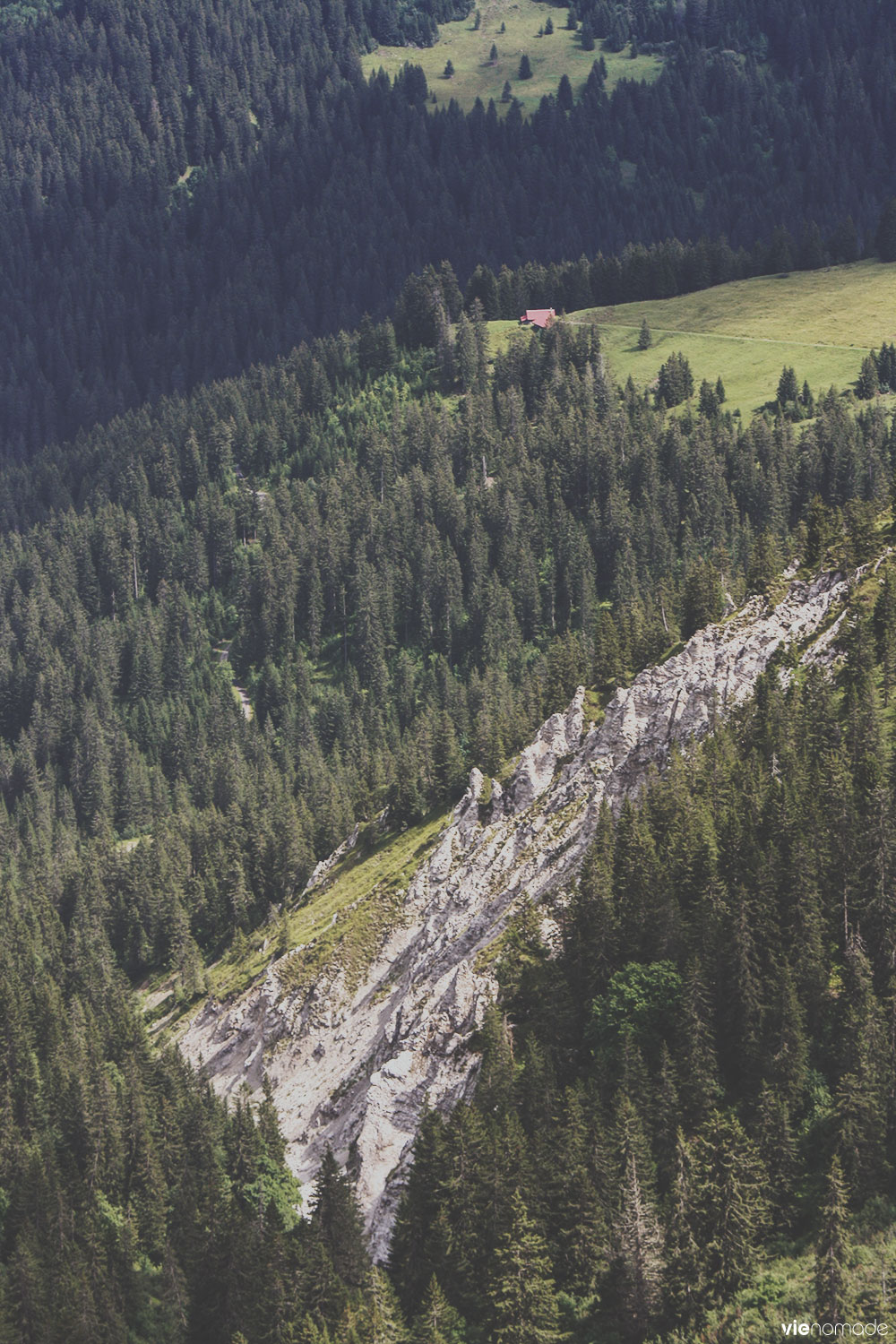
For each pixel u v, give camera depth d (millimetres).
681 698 135375
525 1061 106000
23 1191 128250
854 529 142375
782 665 133250
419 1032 119000
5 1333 112188
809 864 98562
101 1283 115625
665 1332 86062
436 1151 98062
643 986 101500
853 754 113750
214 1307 108750
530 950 116312
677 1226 87500
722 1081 96188
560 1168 95125
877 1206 85125
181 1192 128125
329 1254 101375
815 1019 94938
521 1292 89188
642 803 123000
